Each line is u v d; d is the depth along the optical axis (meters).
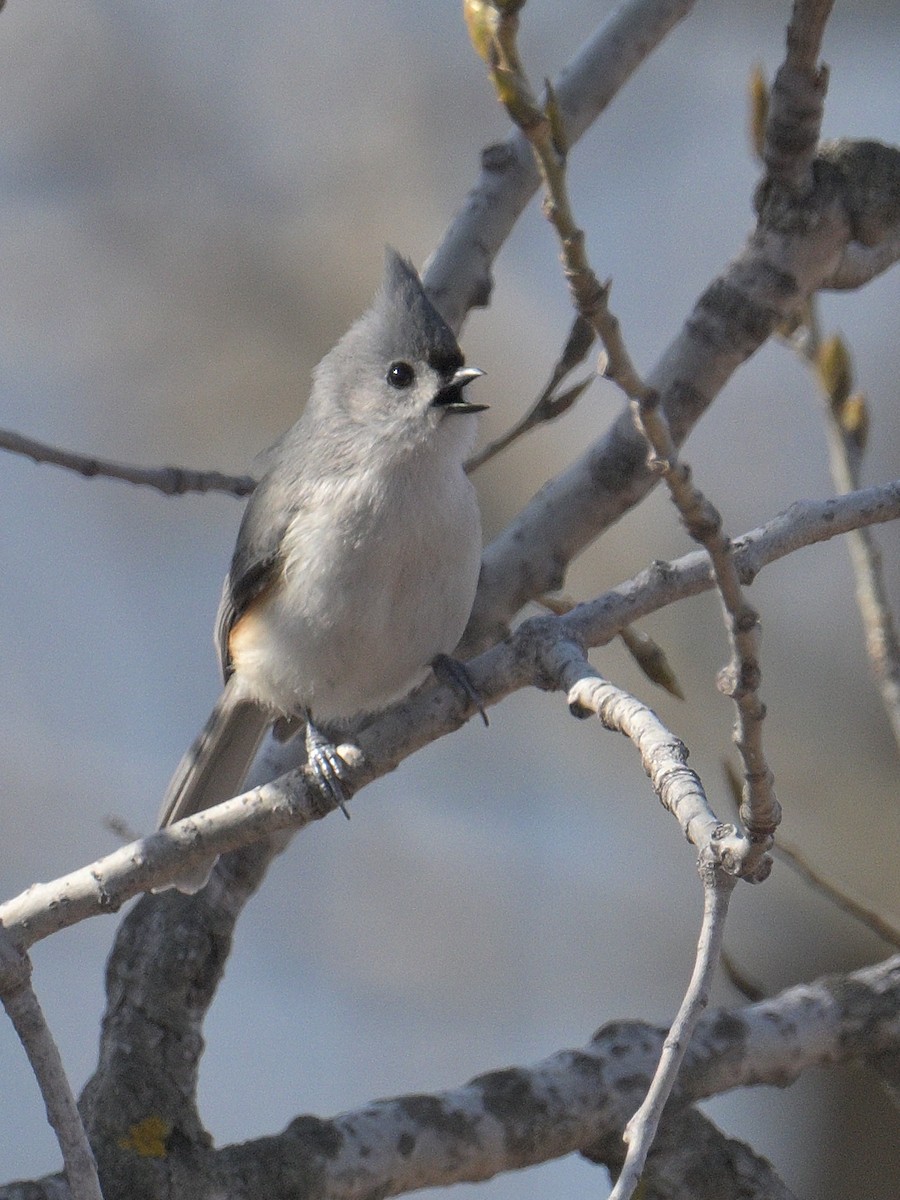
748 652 5.08
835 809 13.85
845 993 8.44
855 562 8.52
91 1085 7.80
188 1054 7.77
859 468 8.73
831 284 8.64
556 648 6.88
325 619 8.36
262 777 9.32
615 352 5.05
